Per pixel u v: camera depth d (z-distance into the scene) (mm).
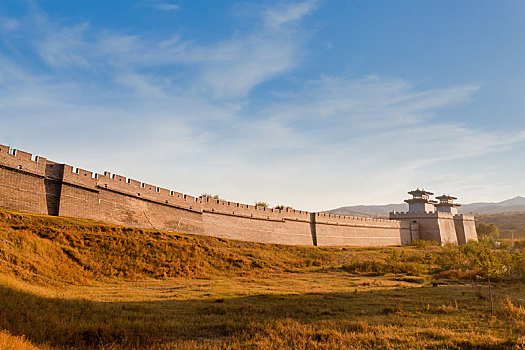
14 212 34125
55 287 23047
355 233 86438
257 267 42844
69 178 40156
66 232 34000
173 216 52312
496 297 23922
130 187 47250
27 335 11516
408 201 112062
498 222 174750
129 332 13008
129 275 31125
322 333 13242
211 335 13750
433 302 21672
